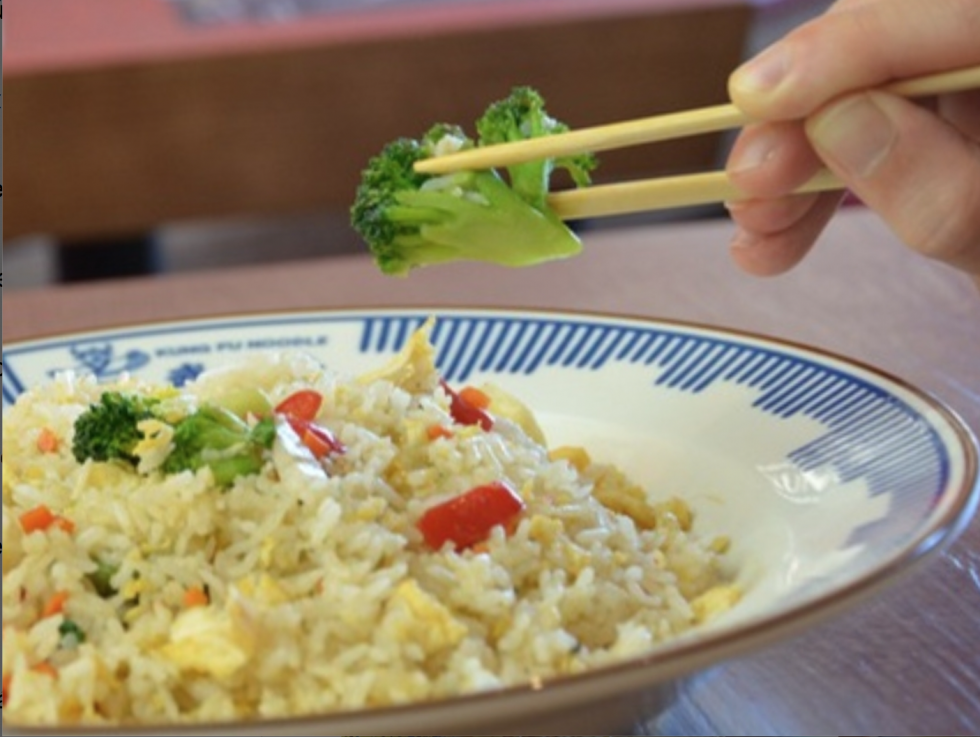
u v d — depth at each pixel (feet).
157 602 1.46
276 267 2.92
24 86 4.53
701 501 1.82
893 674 1.55
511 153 1.57
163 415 1.57
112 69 4.58
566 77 4.97
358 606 1.41
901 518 1.51
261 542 1.48
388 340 2.19
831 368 1.90
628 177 5.00
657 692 1.38
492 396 1.91
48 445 1.66
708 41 5.05
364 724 1.24
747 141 1.64
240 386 1.71
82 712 1.37
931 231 1.61
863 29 1.54
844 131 1.57
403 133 4.90
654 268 2.78
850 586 1.35
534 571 1.54
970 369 2.28
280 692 1.37
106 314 2.68
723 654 1.28
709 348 2.03
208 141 4.75
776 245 1.92
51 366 2.17
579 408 2.03
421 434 1.65
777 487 1.76
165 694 1.38
